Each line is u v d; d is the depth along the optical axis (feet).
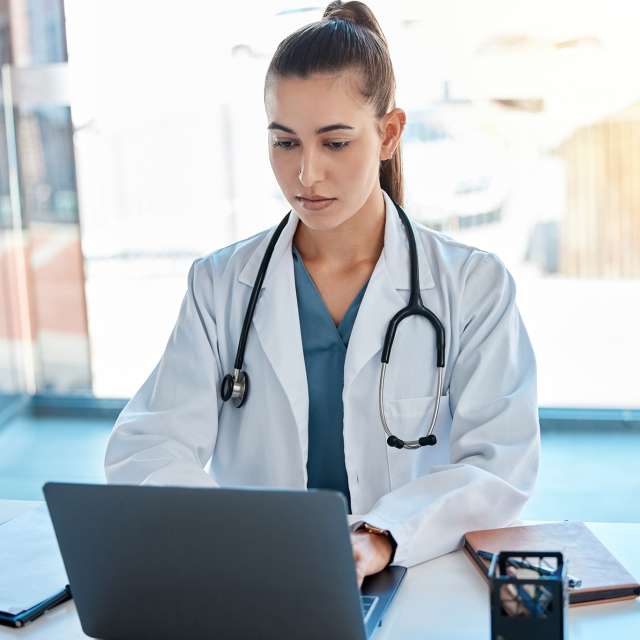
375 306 4.73
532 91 11.09
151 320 13.07
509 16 10.87
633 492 10.37
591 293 11.73
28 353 13.34
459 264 4.84
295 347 4.74
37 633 3.62
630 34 10.84
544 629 3.06
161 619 3.39
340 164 4.24
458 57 11.02
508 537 4.10
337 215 4.33
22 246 13.08
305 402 4.72
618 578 3.72
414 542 4.00
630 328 11.83
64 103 12.55
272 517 3.06
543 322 11.89
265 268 4.86
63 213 12.91
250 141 11.89
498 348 4.69
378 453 4.74
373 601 3.67
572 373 12.06
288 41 4.28
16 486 11.05
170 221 12.57
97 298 13.11
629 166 11.27
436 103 11.17
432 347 4.75
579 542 4.03
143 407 4.83
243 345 4.78
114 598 3.40
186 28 11.70
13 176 12.88
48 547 4.23
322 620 3.21
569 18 10.85
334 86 4.15
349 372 4.66
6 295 13.16
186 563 3.23
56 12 12.28
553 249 11.60
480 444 4.55
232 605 3.27
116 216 12.76
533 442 4.54
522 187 11.42
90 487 3.20
